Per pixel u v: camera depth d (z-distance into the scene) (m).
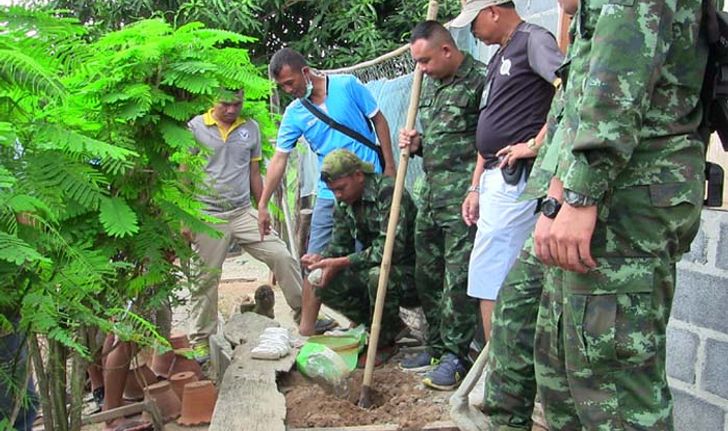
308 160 6.78
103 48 2.64
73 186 2.21
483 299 3.08
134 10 8.59
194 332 4.61
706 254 2.75
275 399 3.07
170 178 2.81
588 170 1.74
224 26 8.78
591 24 1.88
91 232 2.45
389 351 4.01
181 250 2.87
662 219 1.82
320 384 3.40
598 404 1.88
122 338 2.52
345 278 4.02
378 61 5.21
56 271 2.18
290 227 6.27
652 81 1.70
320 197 4.79
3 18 2.26
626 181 1.83
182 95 2.70
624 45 1.67
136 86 2.51
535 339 2.10
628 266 1.83
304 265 4.13
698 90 1.85
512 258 3.01
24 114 2.21
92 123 2.48
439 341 3.75
